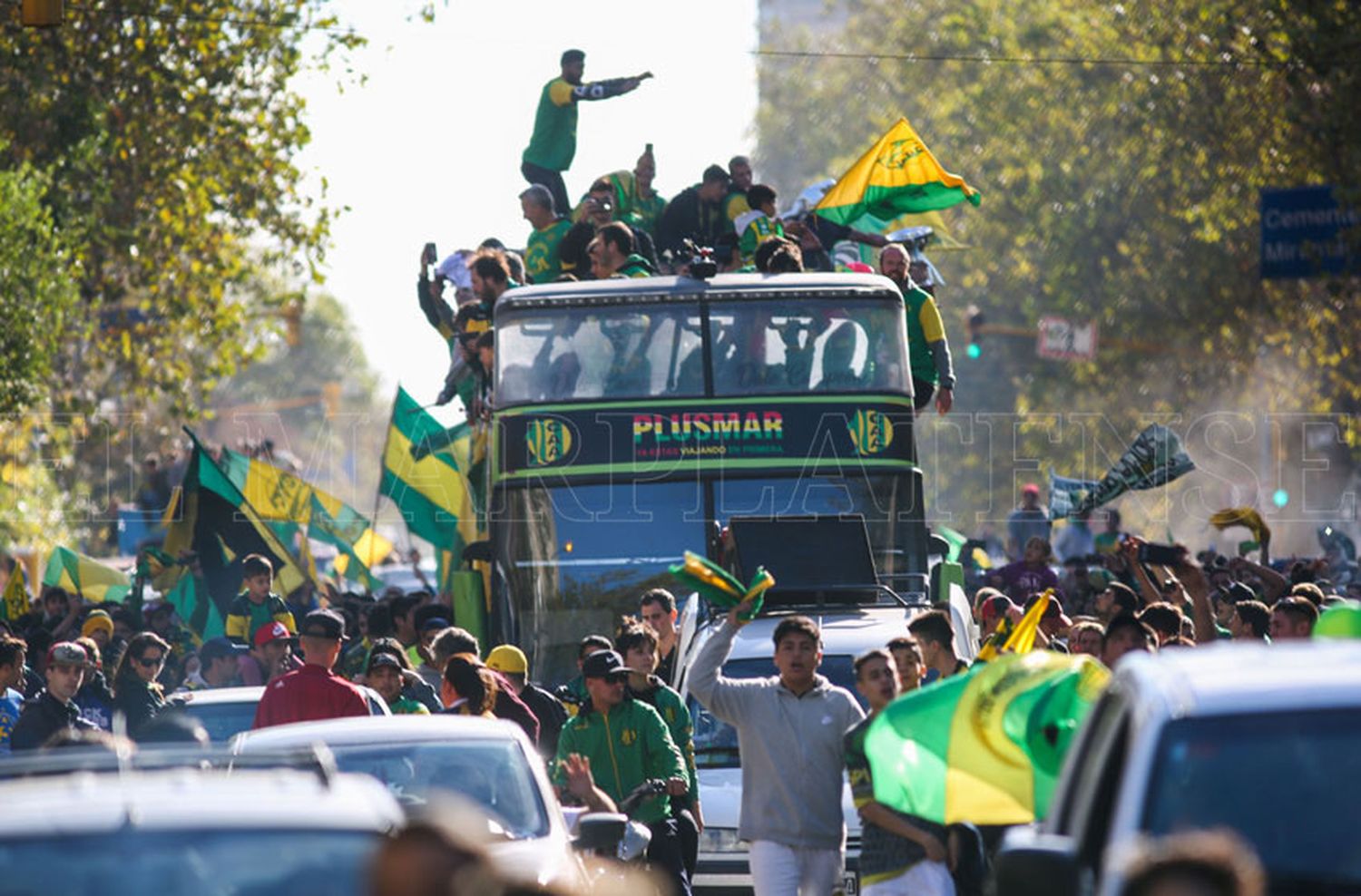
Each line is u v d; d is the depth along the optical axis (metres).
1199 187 114.00
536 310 39.62
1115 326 121.00
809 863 23.28
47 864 12.84
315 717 26.08
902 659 23.52
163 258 88.12
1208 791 13.39
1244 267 111.19
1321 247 57.06
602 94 50.69
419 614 38.69
